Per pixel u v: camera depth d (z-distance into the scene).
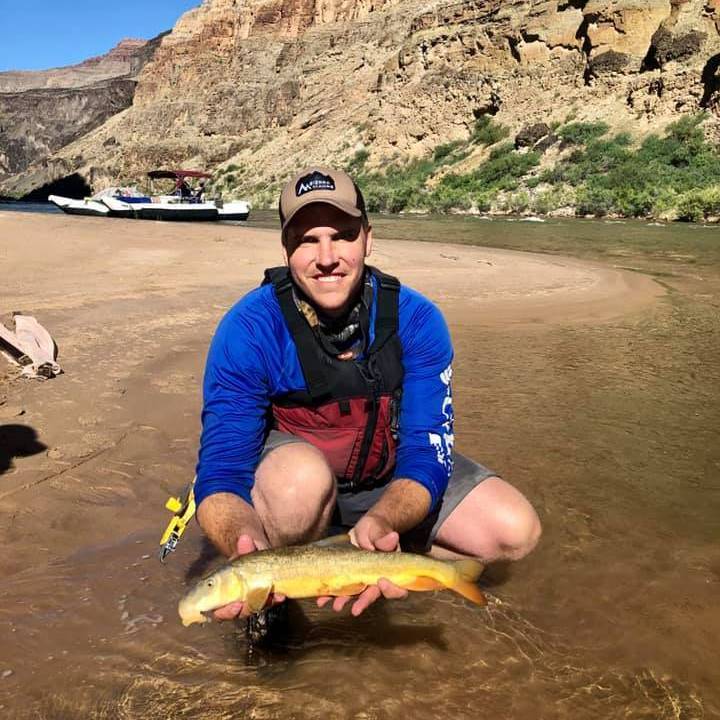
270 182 46.19
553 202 23.89
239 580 1.10
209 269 7.19
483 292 6.23
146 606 1.50
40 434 2.48
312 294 1.37
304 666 1.32
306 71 62.66
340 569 1.16
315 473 1.41
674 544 1.80
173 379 3.22
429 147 37.53
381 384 1.46
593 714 1.21
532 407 2.94
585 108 31.45
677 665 1.34
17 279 6.11
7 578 1.60
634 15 31.66
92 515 1.92
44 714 1.19
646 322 5.02
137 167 66.00
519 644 1.39
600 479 2.20
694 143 25.09
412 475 1.42
